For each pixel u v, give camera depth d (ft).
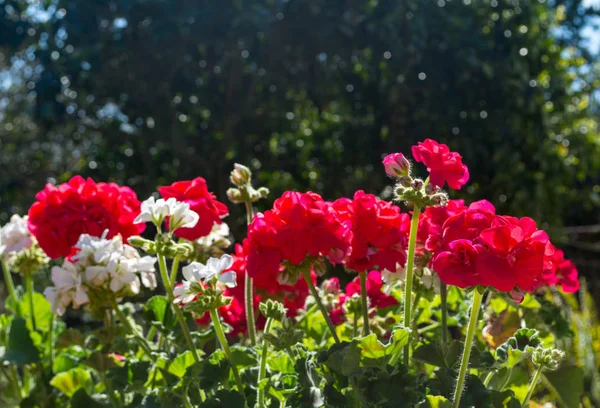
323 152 21.95
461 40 19.57
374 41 18.92
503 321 6.53
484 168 20.63
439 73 19.75
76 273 5.59
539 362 4.63
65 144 25.43
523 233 3.89
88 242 5.62
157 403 5.33
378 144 21.11
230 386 5.17
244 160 20.21
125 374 5.65
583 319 12.43
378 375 4.50
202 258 6.22
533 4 21.40
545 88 22.43
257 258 4.84
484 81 20.22
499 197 21.26
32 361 6.91
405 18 18.44
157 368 5.57
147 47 18.75
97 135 22.88
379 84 20.21
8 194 24.31
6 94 26.66
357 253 5.05
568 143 24.29
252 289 5.91
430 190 4.69
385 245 5.02
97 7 19.07
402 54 18.69
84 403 6.38
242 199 5.99
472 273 3.90
